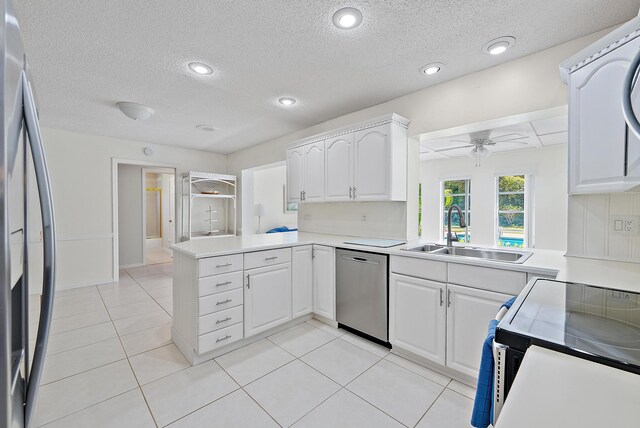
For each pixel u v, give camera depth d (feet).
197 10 5.20
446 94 8.05
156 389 5.90
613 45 4.51
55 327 8.94
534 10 5.19
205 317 6.82
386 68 7.30
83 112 10.48
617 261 5.59
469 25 5.62
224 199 18.83
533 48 6.39
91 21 5.46
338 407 5.38
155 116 10.98
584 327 2.58
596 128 4.79
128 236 18.29
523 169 16.81
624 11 5.19
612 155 4.53
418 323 6.72
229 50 6.51
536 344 2.34
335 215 11.46
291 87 8.45
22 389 2.41
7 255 1.87
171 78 7.84
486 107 7.31
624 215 5.57
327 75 7.71
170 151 16.30
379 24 5.60
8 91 1.91
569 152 5.28
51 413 5.20
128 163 14.87
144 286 13.66
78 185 13.28
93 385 6.02
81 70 7.36
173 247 7.92
